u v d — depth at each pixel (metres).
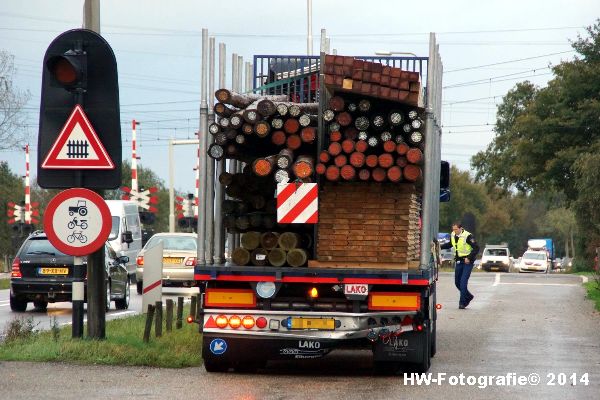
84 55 33.31
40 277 58.34
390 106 31.50
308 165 30.88
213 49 32.38
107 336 36.16
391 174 30.75
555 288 94.12
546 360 36.94
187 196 126.75
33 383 28.44
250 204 32.84
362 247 31.61
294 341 31.73
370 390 29.16
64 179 34.09
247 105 33.09
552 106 170.50
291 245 31.77
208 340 31.94
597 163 102.44
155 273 49.88
